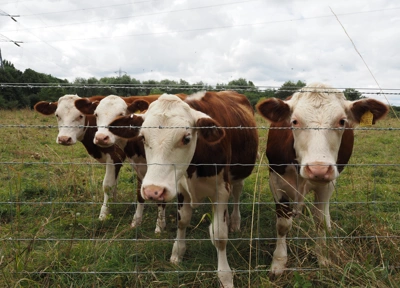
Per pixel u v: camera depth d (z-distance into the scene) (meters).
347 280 3.10
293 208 4.32
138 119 3.72
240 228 5.17
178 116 3.44
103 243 4.00
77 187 6.43
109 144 5.64
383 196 6.06
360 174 7.23
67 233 4.84
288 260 3.85
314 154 3.32
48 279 3.29
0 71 29.28
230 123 4.41
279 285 3.36
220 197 3.91
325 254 3.31
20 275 3.23
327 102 3.54
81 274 3.41
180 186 4.08
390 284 3.01
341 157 4.36
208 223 5.30
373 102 3.49
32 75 32.69
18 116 18.58
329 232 3.52
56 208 5.43
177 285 3.38
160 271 3.52
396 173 7.66
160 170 3.21
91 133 6.82
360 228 3.89
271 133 4.41
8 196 6.07
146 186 3.11
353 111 3.62
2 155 9.32
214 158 3.83
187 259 4.18
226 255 4.05
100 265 3.57
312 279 3.26
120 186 7.22
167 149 3.29
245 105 5.75
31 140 11.43
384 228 3.72
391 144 11.05
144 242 4.27
